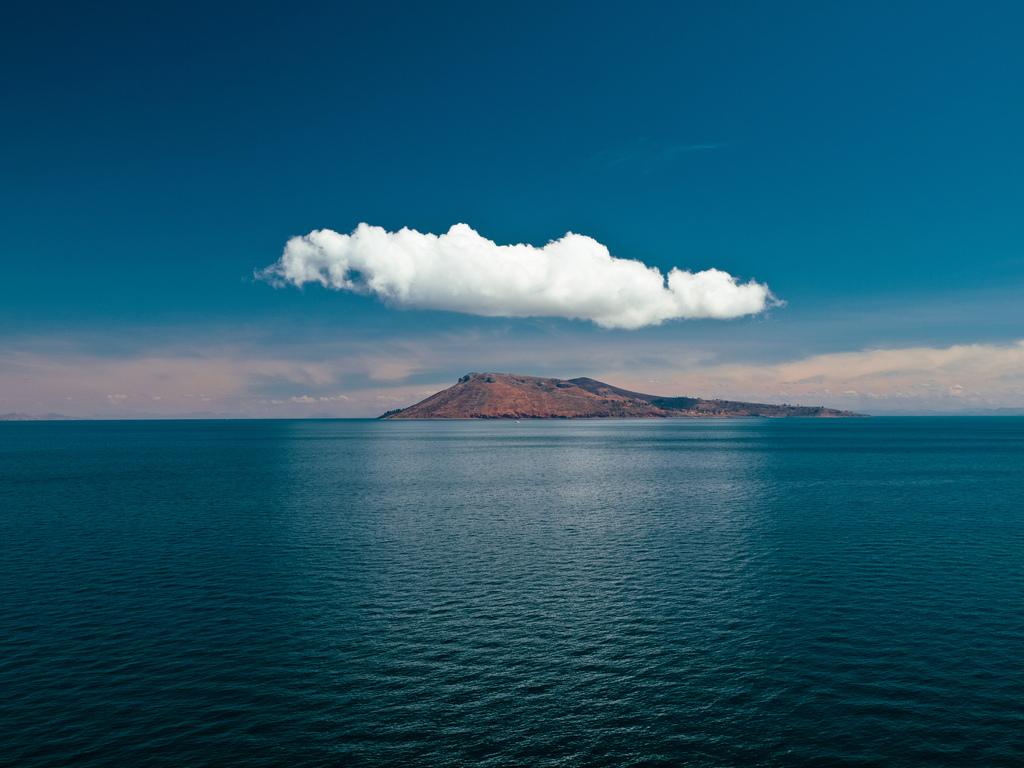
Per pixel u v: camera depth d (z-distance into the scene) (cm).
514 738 2567
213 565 5206
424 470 14050
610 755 2448
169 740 2553
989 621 3847
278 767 2378
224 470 14000
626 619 3909
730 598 4322
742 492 9825
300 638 3606
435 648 3462
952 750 2478
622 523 7094
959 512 7719
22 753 2462
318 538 6281
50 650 3438
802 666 3219
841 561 5297
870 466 14475
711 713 2756
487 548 5831
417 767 2373
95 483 11212
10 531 6625
